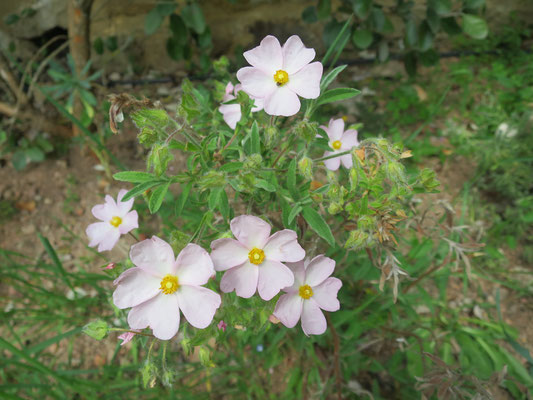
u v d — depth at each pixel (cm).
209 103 21
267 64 14
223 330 14
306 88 14
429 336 25
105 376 23
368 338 25
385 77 43
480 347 25
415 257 24
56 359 26
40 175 36
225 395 25
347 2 33
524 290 28
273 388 25
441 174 35
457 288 29
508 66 43
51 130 37
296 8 41
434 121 38
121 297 13
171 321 13
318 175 22
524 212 31
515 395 23
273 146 16
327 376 22
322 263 15
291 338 25
